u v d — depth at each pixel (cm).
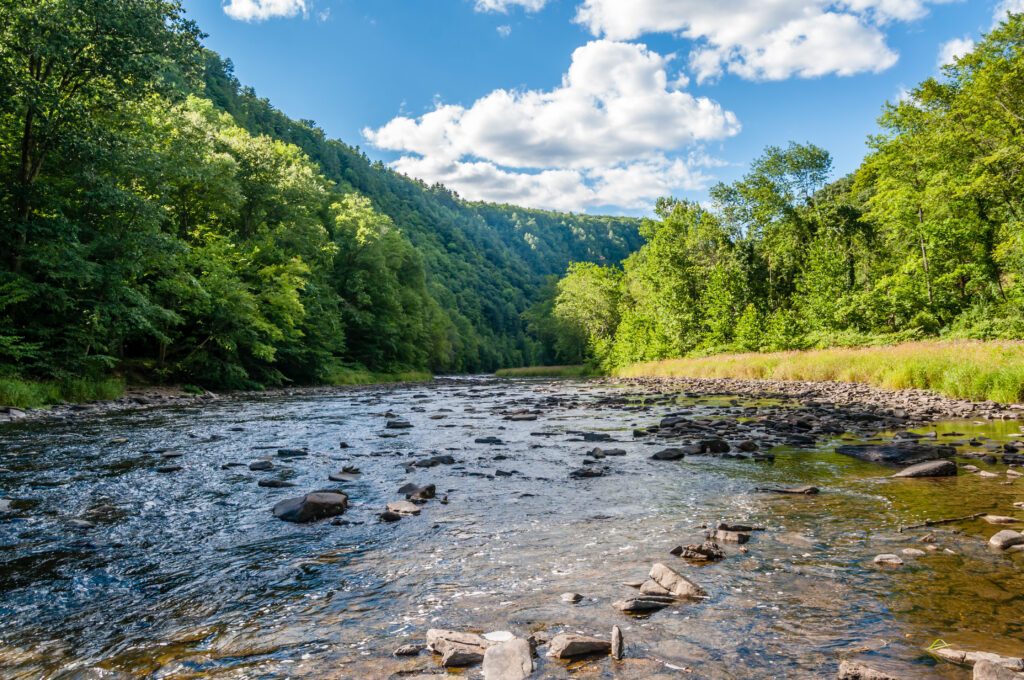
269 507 550
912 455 721
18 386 1514
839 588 323
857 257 4441
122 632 291
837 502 528
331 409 1716
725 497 563
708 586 332
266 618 304
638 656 248
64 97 1789
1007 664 224
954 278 3409
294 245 4069
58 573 378
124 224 1948
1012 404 1322
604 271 6625
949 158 3319
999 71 2892
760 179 4766
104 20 1775
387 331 5406
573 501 559
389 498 583
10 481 662
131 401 1884
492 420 1354
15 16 1636
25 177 1841
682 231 5056
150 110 2291
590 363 6700
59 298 1775
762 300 4747
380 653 260
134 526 488
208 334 2675
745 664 239
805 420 1145
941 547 390
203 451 888
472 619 295
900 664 235
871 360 2347
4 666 256
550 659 247
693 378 3400
